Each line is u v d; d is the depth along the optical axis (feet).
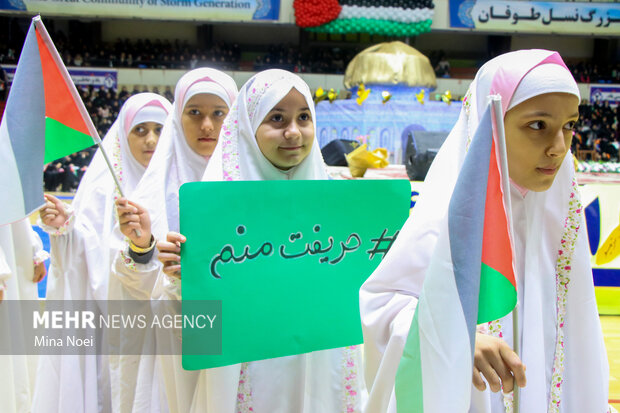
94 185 7.58
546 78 3.61
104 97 45.80
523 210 4.12
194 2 45.47
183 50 53.26
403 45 35.60
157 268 5.53
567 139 3.79
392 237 4.81
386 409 3.64
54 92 4.64
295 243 4.59
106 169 7.66
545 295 4.20
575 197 4.18
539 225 4.17
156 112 7.63
